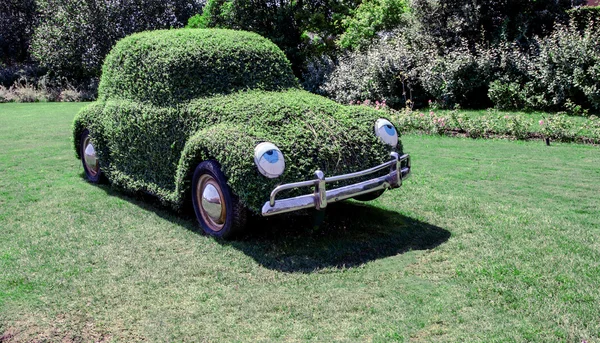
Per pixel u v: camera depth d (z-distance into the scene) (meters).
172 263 4.34
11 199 6.39
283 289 3.85
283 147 4.54
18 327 3.35
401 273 4.08
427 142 10.26
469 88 14.41
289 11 20.06
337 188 4.62
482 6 15.31
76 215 5.71
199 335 3.23
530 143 9.87
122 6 26.81
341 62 16.55
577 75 12.32
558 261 4.17
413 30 16.12
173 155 5.53
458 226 5.13
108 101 6.72
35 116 16.66
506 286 3.76
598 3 15.99
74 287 3.91
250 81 5.73
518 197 6.13
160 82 5.78
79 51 26.00
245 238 4.91
